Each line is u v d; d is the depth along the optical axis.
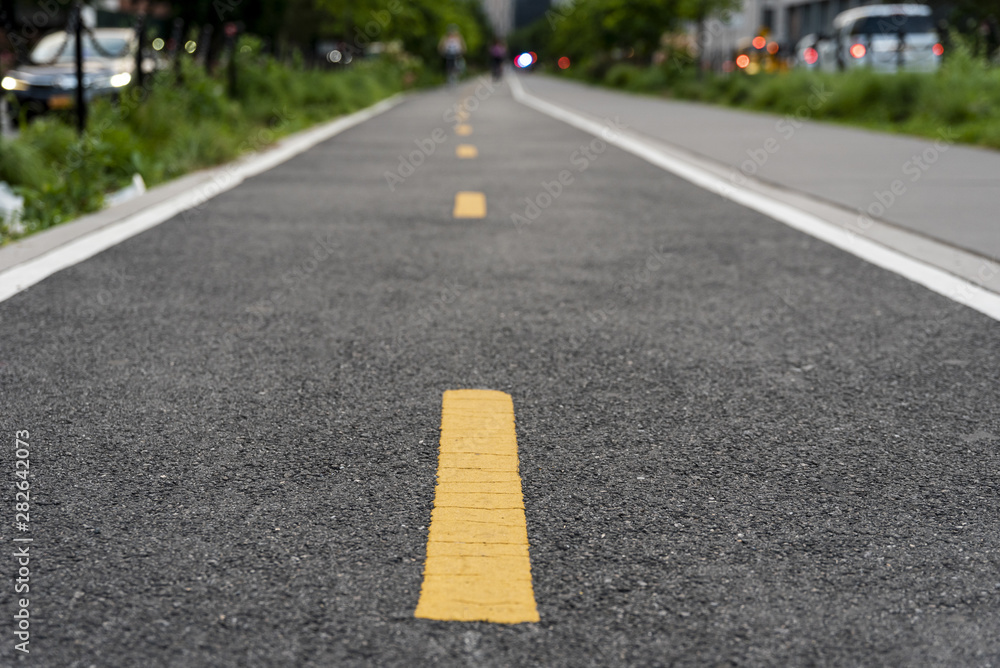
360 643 2.15
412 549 2.57
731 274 6.11
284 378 4.01
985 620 2.27
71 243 6.91
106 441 3.31
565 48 67.75
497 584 2.39
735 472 3.11
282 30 31.98
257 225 7.86
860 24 26.83
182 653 2.11
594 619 2.25
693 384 3.99
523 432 3.42
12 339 4.52
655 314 5.12
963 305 5.30
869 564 2.53
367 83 31.67
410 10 46.69
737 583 2.42
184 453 3.21
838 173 11.18
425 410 3.64
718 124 19.98
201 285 5.68
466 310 5.18
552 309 5.22
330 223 8.01
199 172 11.79
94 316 4.95
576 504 2.85
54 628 2.21
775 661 2.11
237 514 2.77
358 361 4.26
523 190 10.27
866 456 3.26
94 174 9.27
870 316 5.09
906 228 7.57
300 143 16.12
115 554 2.54
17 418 3.52
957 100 17.19
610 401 3.77
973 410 3.71
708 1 36.44
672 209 8.88
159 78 14.95
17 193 8.20
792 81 24.30
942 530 2.73
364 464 3.12
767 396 3.85
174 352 4.36
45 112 15.66
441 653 2.12
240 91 19.94
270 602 2.31
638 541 2.63
